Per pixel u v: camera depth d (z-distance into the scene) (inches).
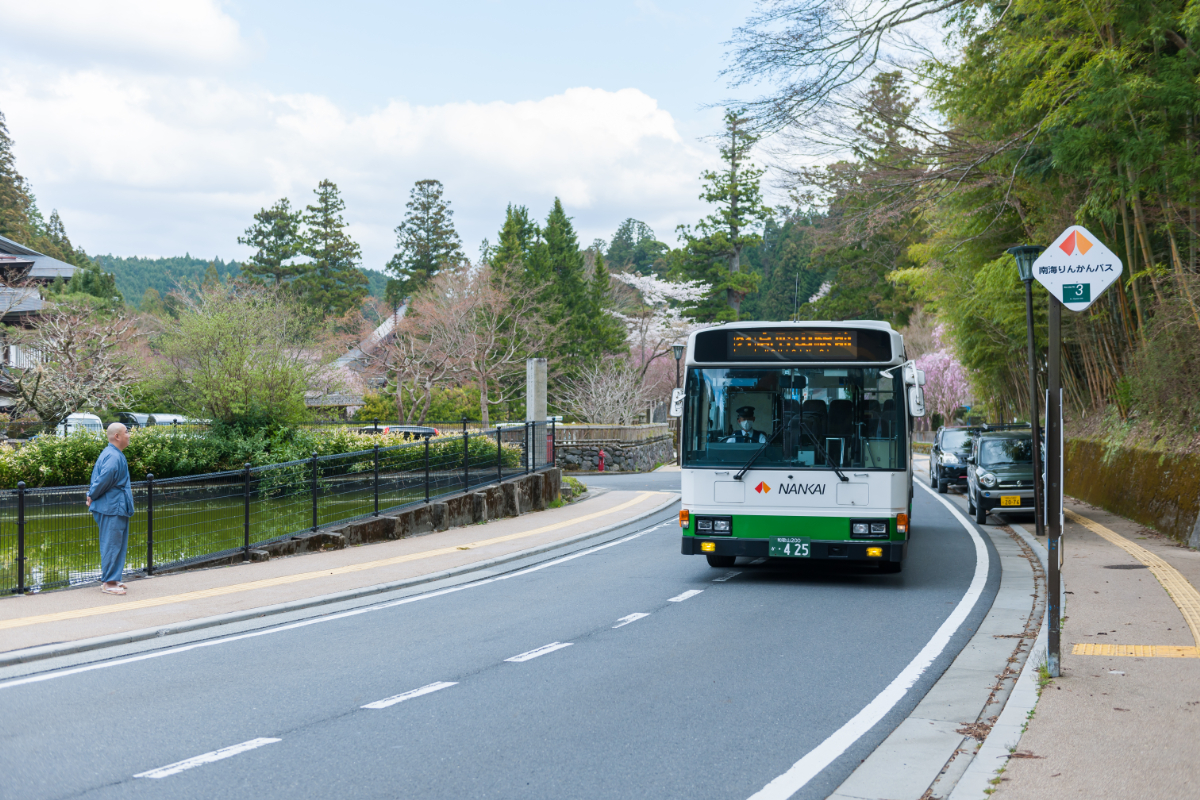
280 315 1221.7
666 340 2529.5
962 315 1048.2
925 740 229.3
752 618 390.9
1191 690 251.8
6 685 288.7
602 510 931.3
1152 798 176.1
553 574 533.3
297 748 223.1
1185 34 554.3
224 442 997.8
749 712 252.5
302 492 639.1
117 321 1230.3
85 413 1273.4
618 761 213.2
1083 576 457.7
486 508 819.4
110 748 224.2
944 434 1143.0
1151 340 684.1
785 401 463.8
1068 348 1009.5
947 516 844.6
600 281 2650.1
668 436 2153.1
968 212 804.6
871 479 451.8
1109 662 284.7
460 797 190.7
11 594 443.2
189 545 540.4
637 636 355.3
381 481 722.8
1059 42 574.9
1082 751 203.8
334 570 529.0
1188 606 371.9
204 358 1012.5
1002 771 192.2
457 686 281.7
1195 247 635.5
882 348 458.6
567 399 2272.4
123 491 450.9
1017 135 642.8
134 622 378.6
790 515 458.3
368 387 2092.8
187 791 194.4
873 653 324.2
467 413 1963.6
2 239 1860.2
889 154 674.2
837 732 234.8
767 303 3056.1
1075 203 727.1
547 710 255.1
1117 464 790.5
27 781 201.2
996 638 347.9
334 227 3024.1
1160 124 565.9
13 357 1422.2
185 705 263.0
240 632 373.7
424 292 1865.2
